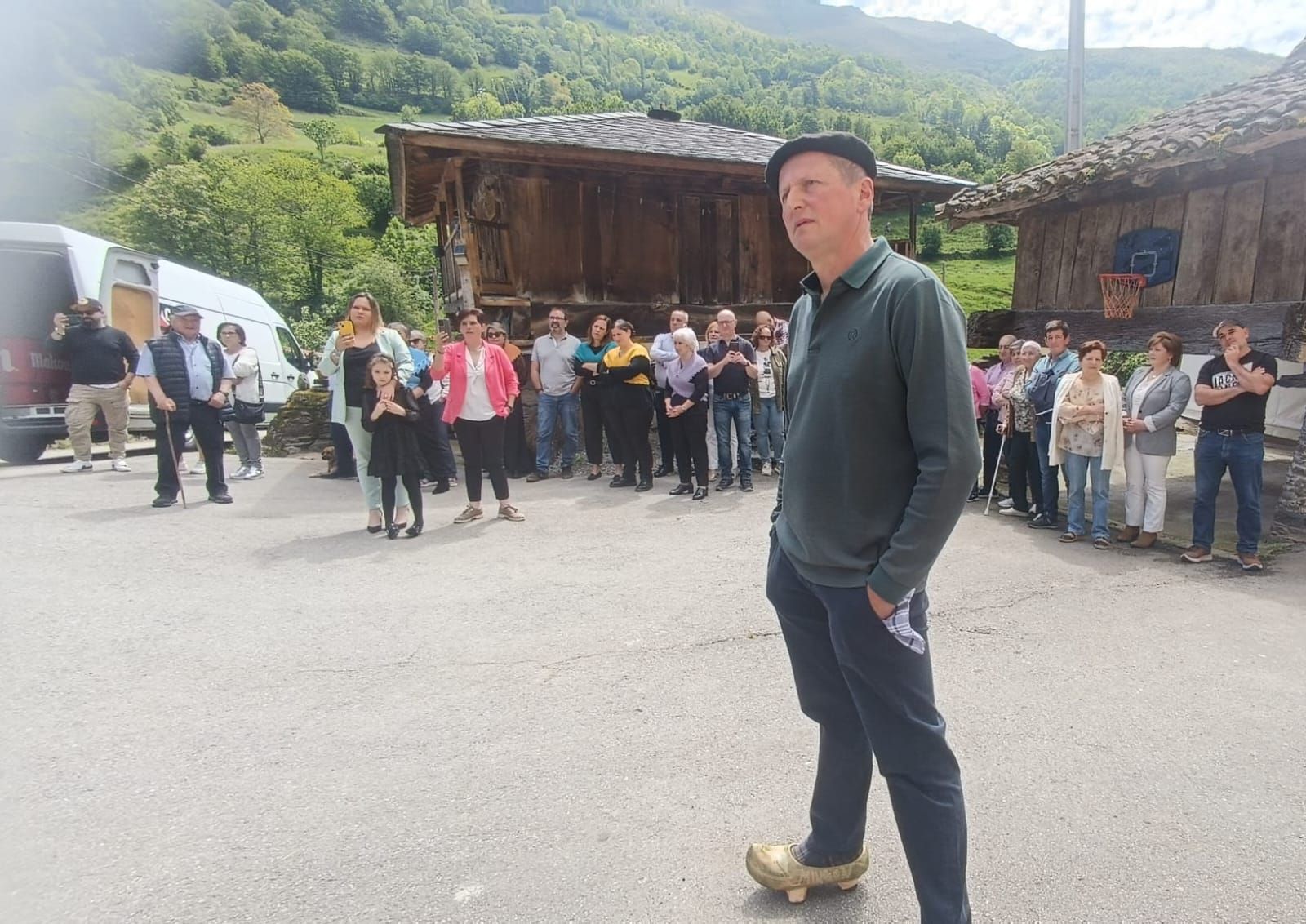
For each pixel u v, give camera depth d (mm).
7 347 8992
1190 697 3326
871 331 1609
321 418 10367
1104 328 7559
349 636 3943
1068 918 2016
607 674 3520
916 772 1712
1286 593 4711
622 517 6691
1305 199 6027
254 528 6137
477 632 4020
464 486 8281
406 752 2846
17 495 7211
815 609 1903
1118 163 6426
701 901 2084
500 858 2256
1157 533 5734
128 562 5102
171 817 2434
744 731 3006
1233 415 5148
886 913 2049
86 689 3307
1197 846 2316
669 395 8180
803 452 1738
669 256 10734
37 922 1969
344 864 2221
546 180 9859
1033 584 4887
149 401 6699
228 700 3242
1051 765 2773
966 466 1527
